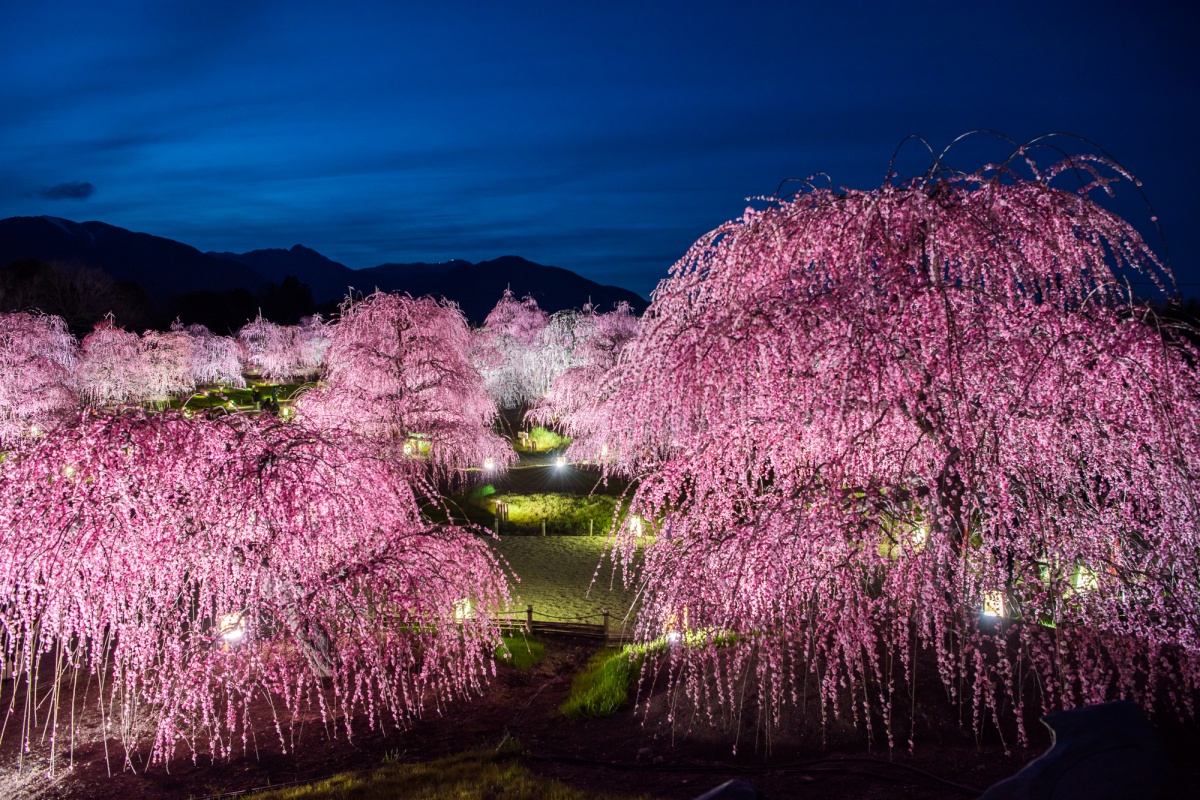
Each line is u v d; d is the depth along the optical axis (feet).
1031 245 20.31
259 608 28.09
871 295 19.01
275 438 30.04
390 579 29.66
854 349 19.20
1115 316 20.47
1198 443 19.16
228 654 27.55
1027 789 8.34
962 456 19.43
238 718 31.68
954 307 19.99
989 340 19.81
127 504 25.96
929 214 19.71
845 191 22.41
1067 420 19.61
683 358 20.97
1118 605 19.36
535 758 25.35
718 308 21.43
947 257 20.71
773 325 20.18
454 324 65.57
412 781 23.56
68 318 163.12
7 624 26.45
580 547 59.21
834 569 20.38
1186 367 19.89
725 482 23.09
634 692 30.17
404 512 33.71
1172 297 19.10
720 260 22.82
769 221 21.89
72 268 176.96
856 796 19.20
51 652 37.86
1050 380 19.52
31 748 29.35
